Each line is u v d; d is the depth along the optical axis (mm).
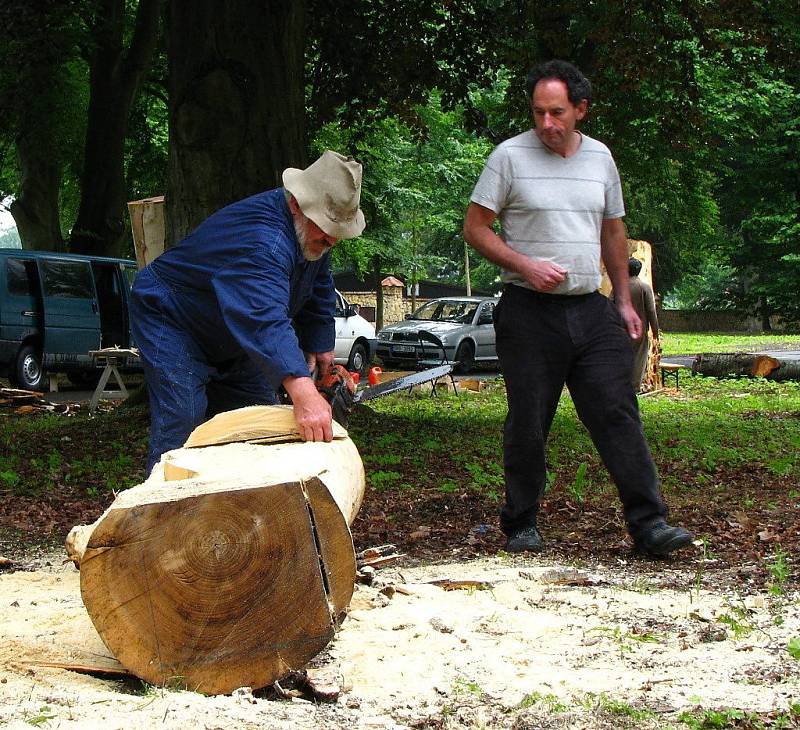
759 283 38969
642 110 18078
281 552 3268
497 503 8109
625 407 5984
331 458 4023
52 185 27391
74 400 19750
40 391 21484
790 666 3621
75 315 20969
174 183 12516
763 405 17922
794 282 35250
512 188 5938
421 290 71312
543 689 3428
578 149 6023
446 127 35750
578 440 12430
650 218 38156
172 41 12484
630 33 14836
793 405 17828
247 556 3260
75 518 7688
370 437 12695
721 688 3387
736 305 40500
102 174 24984
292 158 12586
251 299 4230
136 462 10727
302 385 4047
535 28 15289
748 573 5406
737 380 24031
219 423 4145
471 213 6004
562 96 5828
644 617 4504
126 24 25312
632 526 5988
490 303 29344
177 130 12406
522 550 6180
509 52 15766
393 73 16328
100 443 12234
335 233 4500
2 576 5527
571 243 5895
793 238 30422
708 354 24984
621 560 5898
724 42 15055
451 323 28422
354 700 3299
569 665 3748
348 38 15914
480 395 20078
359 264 39438
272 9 12359
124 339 22719
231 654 3281
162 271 4832
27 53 16078
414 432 13109
